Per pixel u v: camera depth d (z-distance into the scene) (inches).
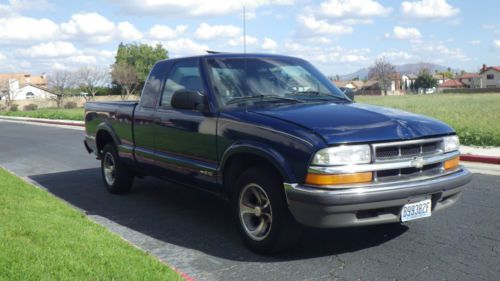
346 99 227.9
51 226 208.1
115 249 183.8
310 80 236.1
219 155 205.5
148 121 255.8
